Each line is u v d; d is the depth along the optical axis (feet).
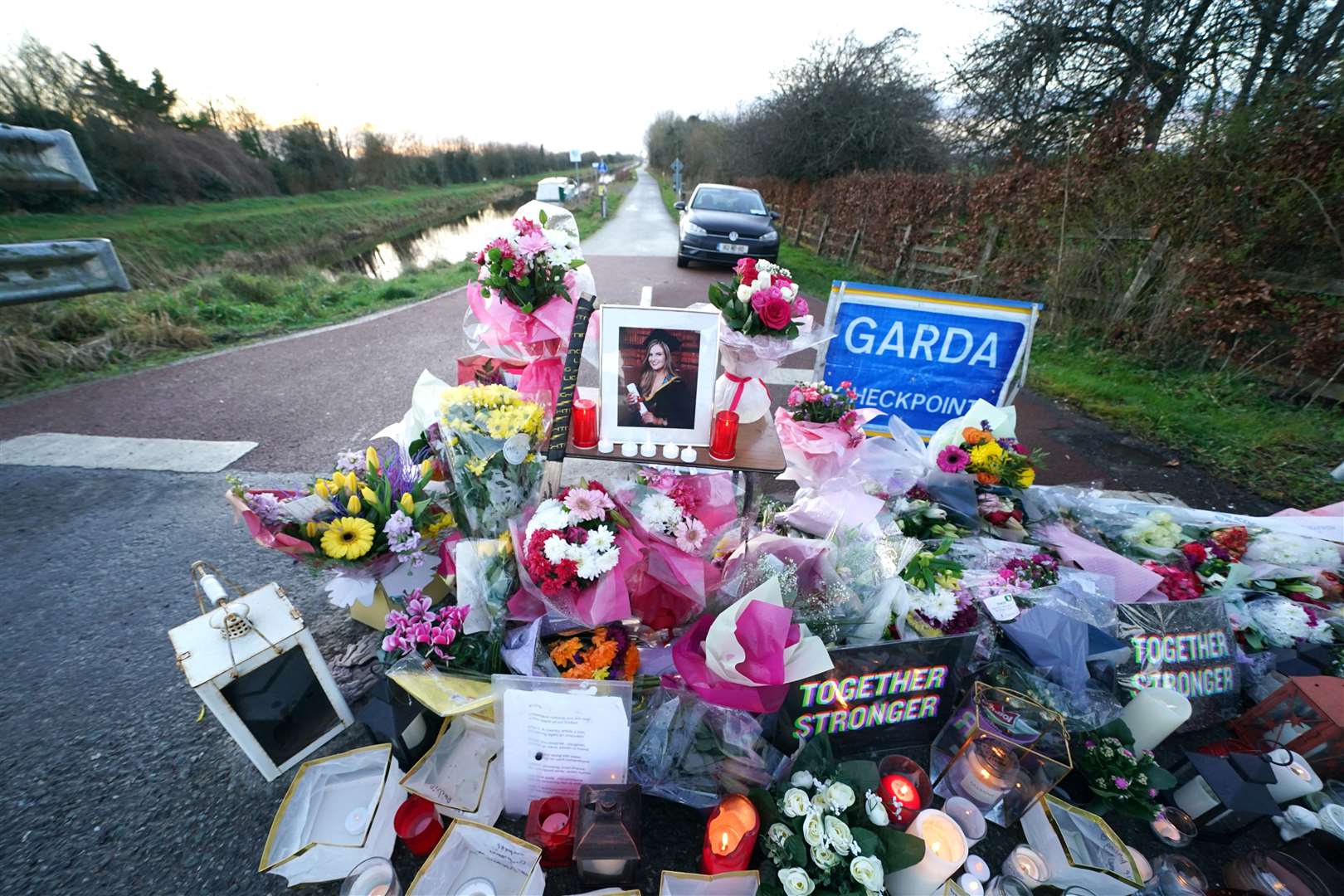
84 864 4.59
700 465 5.63
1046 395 15.84
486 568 5.81
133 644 6.69
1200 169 15.44
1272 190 13.98
